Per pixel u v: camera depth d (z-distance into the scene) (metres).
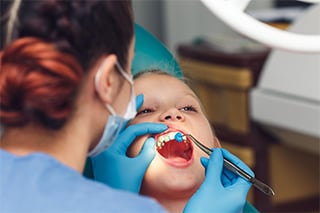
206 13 3.00
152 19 3.11
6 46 0.76
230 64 2.34
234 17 0.96
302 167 2.48
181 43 2.73
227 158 1.07
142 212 0.75
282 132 2.29
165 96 1.24
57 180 0.75
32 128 0.78
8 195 0.75
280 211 2.45
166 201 1.16
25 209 0.73
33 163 0.76
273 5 2.95
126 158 1.11
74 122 0.79
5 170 0.77
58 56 0.73
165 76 1.28
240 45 2.47
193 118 1.23
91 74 0.78
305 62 2.14
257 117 2.31
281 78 2.21
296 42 0.94
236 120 2.40
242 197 1.00
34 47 0.73
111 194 0.76
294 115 2.17
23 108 0.74
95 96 0.80
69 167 0.78
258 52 2.34
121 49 0.82
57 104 0.74
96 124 0.82
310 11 2.12
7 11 0.76
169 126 1.18
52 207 0.73
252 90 2.31
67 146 0.79
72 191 0.75
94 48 0.77
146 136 1.15
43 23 0.74
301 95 2.14
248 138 2.37
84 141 0.81
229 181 1.06
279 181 2.45
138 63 1.35
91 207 0.73
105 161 1.11
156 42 1.40
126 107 0.87
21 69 0.73
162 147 1.16
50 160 0.77
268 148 2.40
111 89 0.82
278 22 2.52
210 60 2.42
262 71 2.29
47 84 0.73
